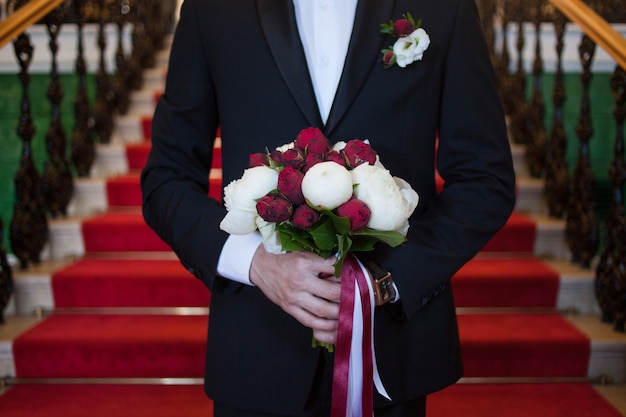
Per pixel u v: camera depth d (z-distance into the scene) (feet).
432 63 3.88
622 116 9.10
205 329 9.38
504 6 14.29
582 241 10.52
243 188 3.20
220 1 4.08
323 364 3.97
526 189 12.29
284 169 3.14
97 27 14.85
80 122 12.74
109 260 11.07
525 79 13.58
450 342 4.09
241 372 4.02
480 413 8.07
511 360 8.95
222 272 3.71
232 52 3.96
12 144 14.47
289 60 3.84
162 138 4.11
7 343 8.91
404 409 4.04
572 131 14.26
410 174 3.90
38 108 14.46
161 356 8.99
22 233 10.37
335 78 3.90
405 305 3.53
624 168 9.18
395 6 3.92
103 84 13.76
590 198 10.53
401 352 3.92
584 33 9.85
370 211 3.05
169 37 20.16
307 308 3.39
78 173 12.74
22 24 9.21
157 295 10.12
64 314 10.02
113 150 13.32
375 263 3.49
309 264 3.36
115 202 12.45
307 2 3.96
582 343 8.90
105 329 9.34
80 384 8.93
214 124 4.27
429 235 3.67
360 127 3.80
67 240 11.30
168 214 3.92
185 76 4.13
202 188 4.19
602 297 9.62
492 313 10.04
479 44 3.99
